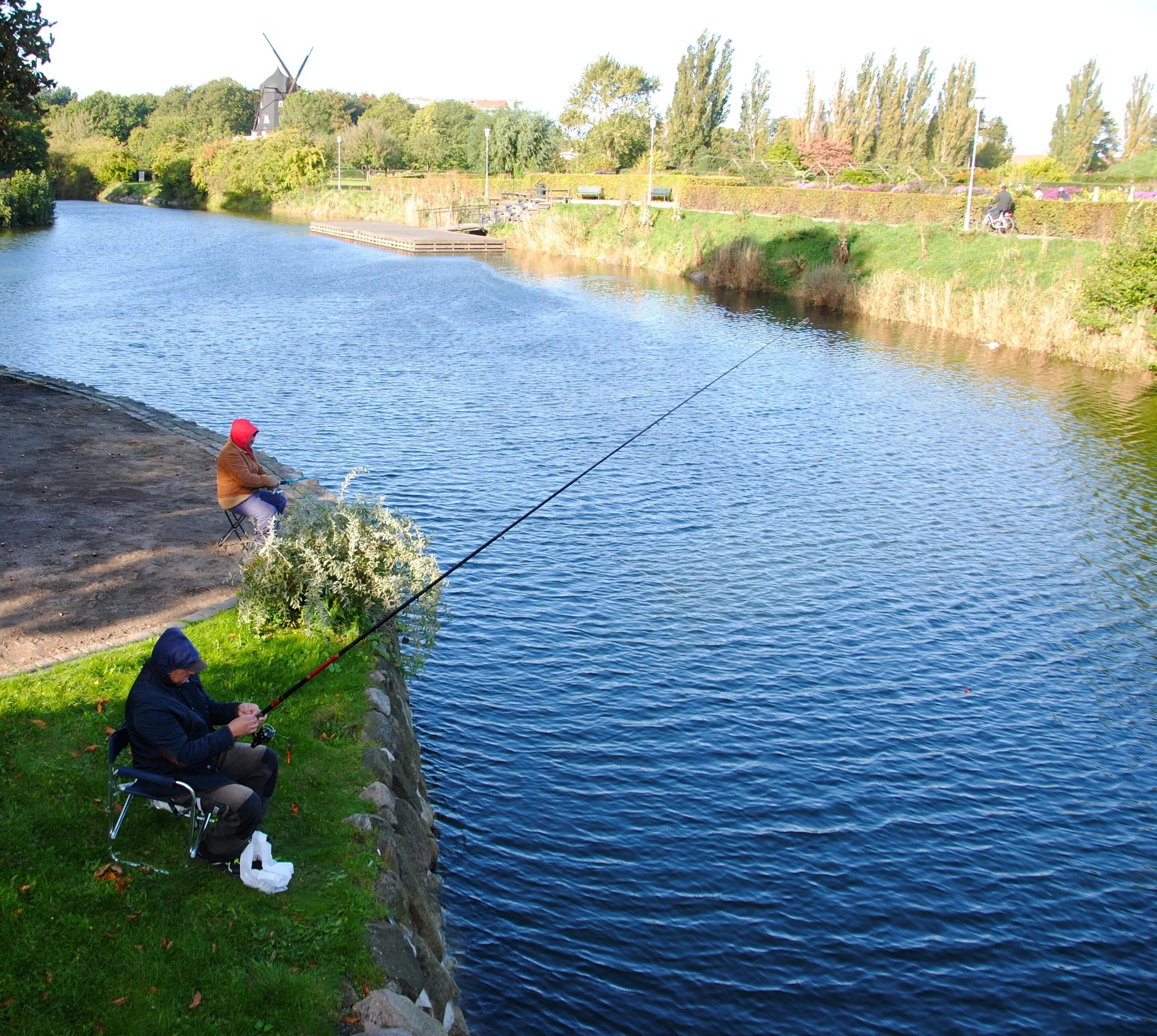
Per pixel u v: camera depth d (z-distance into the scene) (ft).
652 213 184.75
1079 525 54.29
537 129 268.62
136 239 201.67
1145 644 41.01
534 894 25.20
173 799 18.19
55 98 508.94
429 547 47.11
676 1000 22.30
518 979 22.31
